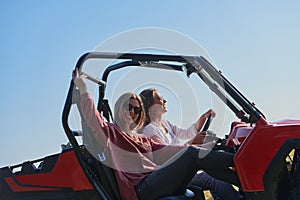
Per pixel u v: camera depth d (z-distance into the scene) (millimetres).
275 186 2992
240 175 2877
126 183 3162
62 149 3625
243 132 3561
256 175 2846
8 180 3580
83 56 3074
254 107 3090
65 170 3338
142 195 3195
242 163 2869
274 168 2826
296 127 2906
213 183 3557
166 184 3135
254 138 2900
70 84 3070
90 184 3238
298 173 3006
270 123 3012
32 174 3486
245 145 2902
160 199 3131
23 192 3496
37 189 3443
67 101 3041
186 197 3143
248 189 2855
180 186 3152
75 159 3299
